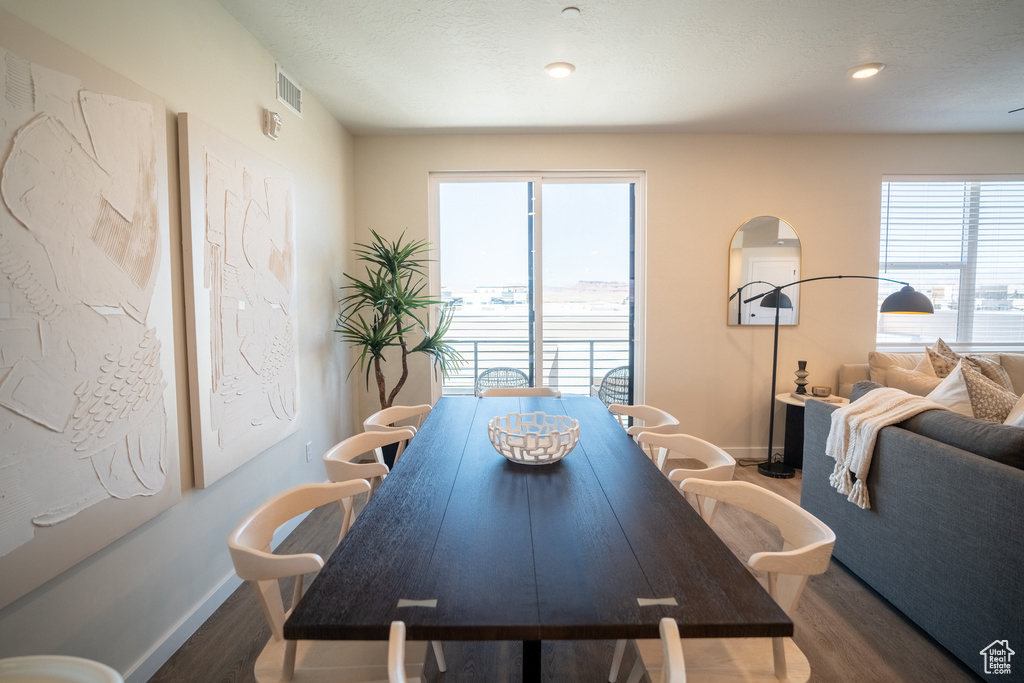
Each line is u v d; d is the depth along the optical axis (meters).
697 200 3.96
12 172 1.24
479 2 2.17
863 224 4.00
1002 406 2.21
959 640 1.76
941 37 2.49
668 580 1.01
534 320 4.11
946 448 1.85
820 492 2.61
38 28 1.31
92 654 1.53
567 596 0.96
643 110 3.43
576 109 3.41
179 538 1.91
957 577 1.77
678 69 2.82
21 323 1.26
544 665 1.81
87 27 1.49
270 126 2.54
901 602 2.04
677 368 4.05
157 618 1.80
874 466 2.20
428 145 3.91
